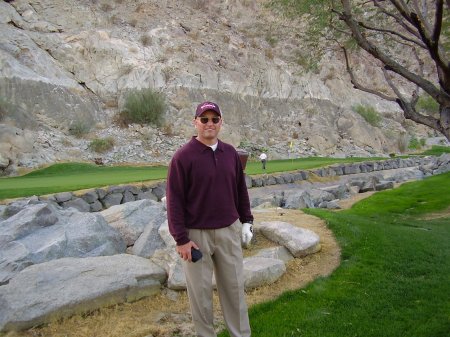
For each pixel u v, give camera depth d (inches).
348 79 2086.6
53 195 526.9
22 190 539.2
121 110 1352.1
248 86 1674.5
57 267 200.1
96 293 192.1
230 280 154.9
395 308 209.9
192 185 148.4
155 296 212.2
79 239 239.9
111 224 274.2
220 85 1600.6
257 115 1660.9
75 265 204.1
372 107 2057.1
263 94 1738.4
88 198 565.3
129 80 1418.6
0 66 1143.0
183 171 147.6
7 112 1087.0
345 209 604.4
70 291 188.1
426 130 2385.6
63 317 181.9
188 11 1849.2
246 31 1897.1
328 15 422.9
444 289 232.4
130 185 631.8
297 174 956.0
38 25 1365.7
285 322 193.0
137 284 206.8
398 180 1040.8
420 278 249.4
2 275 208.2
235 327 156.9
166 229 247.6
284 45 1932.8
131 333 178.2
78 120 1230.9
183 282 215.3
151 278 215.8
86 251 238.5
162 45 1593.3
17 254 221.6
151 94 1362.0
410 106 316.5
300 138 1667.1
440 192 706.8
